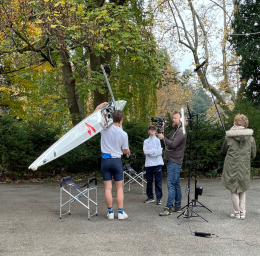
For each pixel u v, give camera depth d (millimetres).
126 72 11422
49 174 10758
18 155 9922
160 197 6609
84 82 10062
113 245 4090
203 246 4074
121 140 5320
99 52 10188
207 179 10219
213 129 11094
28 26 8664
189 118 5578
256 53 14289
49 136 10453
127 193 7938
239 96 16250
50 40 8477
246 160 5371
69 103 12742
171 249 3957
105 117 5422
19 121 10688
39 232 4648
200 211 5949
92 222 5199
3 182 9688
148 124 12508
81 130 6137
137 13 12633
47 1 7375
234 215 5488
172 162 5684
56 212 5910
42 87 14234
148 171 6699
